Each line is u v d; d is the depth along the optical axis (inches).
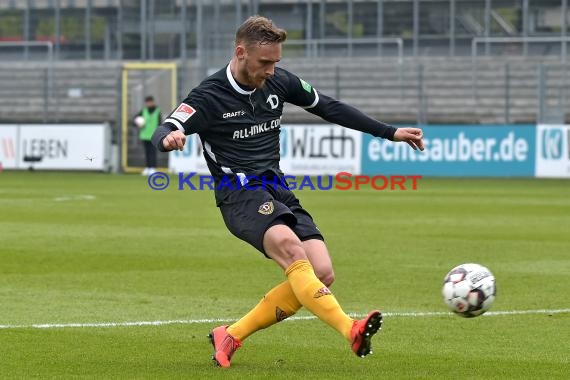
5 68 4756.4
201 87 802.8
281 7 4611.2
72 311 1055.0
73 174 4001.0
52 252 1556.3
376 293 1190.9
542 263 1460.4
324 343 900.0
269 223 769.6
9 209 2332.7
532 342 903.7
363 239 1760.6
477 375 770.8
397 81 4446.4
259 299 1141.7
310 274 751.7
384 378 757.3
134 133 4379.9
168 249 1605.6
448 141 3754.9
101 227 1942.7
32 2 4849.9
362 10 4559.5
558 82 4296.3
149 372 772.6
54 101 4692.4
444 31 4485.7
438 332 952.3
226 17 4468.5
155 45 4645.7
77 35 4813.0
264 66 781.3
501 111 4320.9
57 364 800.3
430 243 1705.2
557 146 3673.7
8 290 1196.5
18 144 4185.5
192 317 1026.1
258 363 813.9
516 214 2272.4
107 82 4687.5
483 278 780.0
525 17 4394.7
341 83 4468.5
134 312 1052.5
